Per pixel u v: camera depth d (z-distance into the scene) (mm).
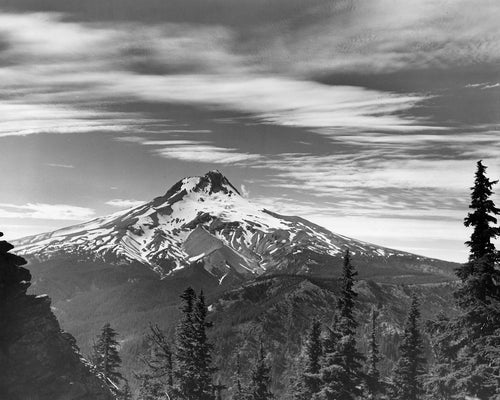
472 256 32375
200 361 53938
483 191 31781
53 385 55906
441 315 34781
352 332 46562
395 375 54750
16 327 56094
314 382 53250
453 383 32906
